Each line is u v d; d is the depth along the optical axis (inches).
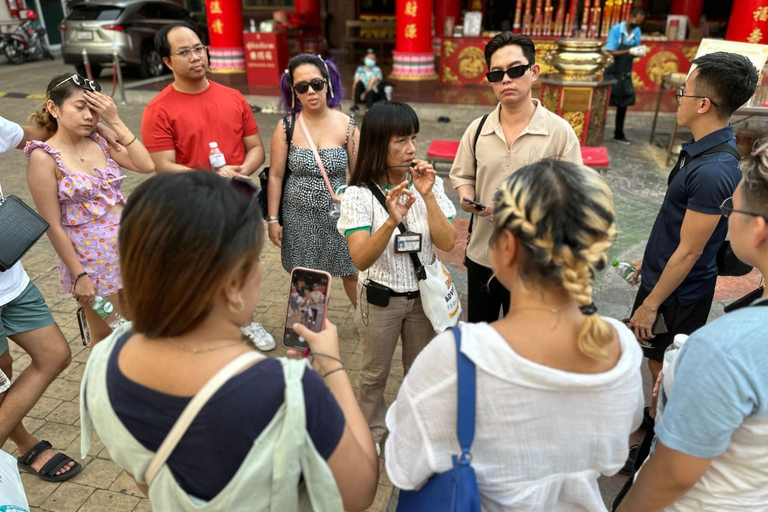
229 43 430.3
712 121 75.5
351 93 427.5
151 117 115.3
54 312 144.6
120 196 103.7
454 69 432.5
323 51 573.9
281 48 434.3
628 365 38.7
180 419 34.7
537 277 38.2
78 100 91.9
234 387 34.4
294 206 118.4
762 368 36.9
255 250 36.9
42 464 92.4
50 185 92.3
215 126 118.4
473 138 104.1
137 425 36.2
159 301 34.8
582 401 37.5
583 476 40.6
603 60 278.2
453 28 425.4
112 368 38.1
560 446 38.7
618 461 41.6
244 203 36.1
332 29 611.2
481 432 38.2
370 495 42.6
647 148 299.9
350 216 78.7
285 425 34.5
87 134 95.4
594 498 41.7
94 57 431.8
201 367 35.6
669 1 552.4
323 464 36.8
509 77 92.8
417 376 40.2
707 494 43.9
